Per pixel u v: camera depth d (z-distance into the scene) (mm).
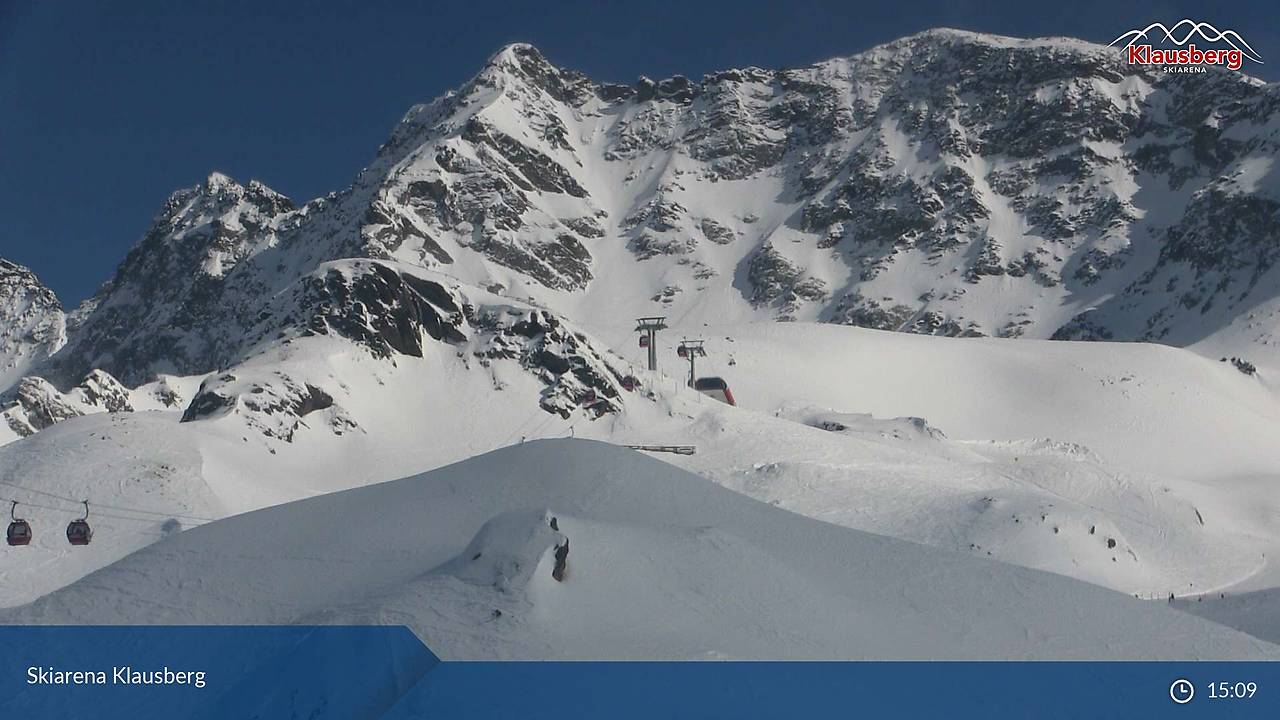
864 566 39438
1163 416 186250
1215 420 187250
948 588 38250
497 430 134000
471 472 43844
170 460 100375
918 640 34188
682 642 31781
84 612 35281
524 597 32750
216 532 40469
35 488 93938
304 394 127562
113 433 106312
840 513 97188
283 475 113062
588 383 140500
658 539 36875
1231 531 117375
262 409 122250
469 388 141625
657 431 132375
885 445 129375
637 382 143750
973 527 90625
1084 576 86812
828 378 193375
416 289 152000
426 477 43906
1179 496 123250
